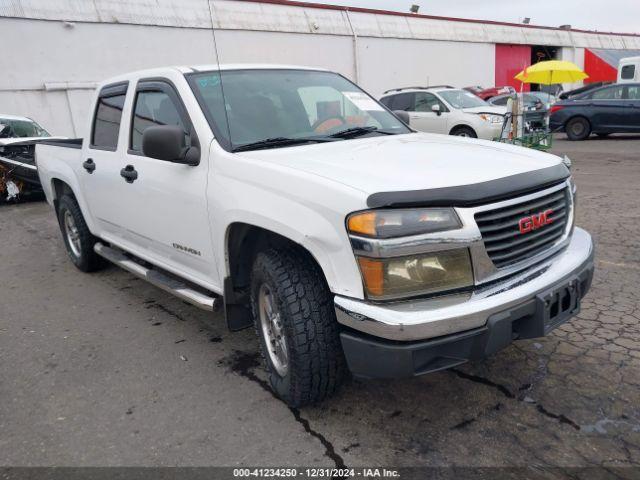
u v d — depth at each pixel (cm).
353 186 236
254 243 311
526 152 304
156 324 421
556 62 1271
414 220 224
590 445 249
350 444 260
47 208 962
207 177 312
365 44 2244
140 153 387
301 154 298
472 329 231
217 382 327
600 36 3366
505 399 289
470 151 300
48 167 557
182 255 359
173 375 339
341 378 276
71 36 1574
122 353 373
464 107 1323
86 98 1623
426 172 250
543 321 245
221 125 325
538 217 255
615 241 548
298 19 2044
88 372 349
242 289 324
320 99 383
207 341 386
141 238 409
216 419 288
